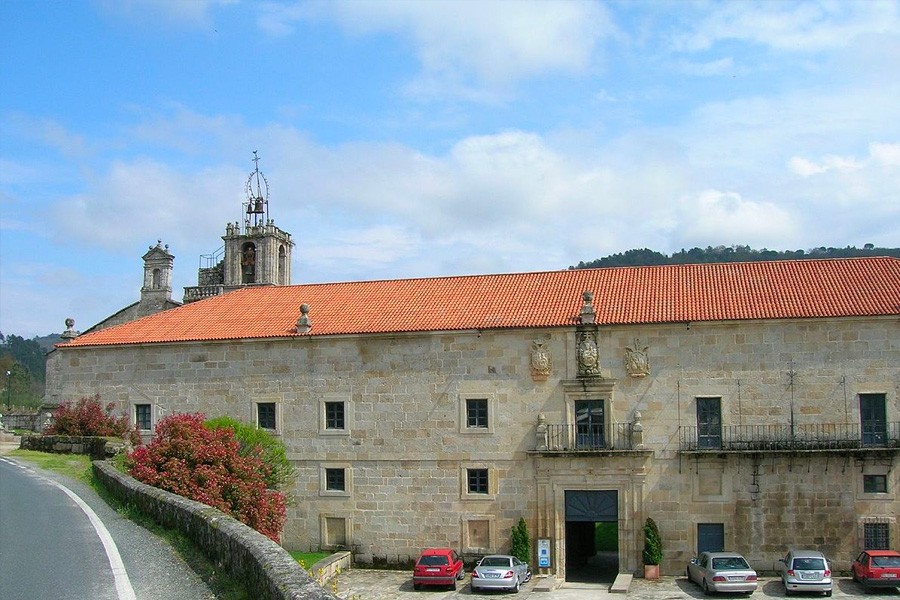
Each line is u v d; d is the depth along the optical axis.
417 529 42.66
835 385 39.25
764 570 39.06
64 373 48.56
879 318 38.78
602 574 41.72
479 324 42.56
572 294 44.53
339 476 44.09
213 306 50.38
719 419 40.19
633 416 40.81
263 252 66.69
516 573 37.31
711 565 35.72
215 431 35.19
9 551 19.62
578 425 41.53
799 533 38.94
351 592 37.31
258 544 15.55
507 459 41.84
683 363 40.56
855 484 38.72
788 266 44.44
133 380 47.41
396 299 47.16
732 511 39.50
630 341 41.12
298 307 48.25
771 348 39.91
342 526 43.78
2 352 185.00
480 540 41.97
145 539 21.06
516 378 42.09
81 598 15.24
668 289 43.69
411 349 43.41
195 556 18.75
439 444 42.69
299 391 44.75
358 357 44.09
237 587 15.69
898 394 38.78
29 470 37.44
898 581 35.00
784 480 39.25
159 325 48.88
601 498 40.88
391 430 43.34
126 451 37.06
